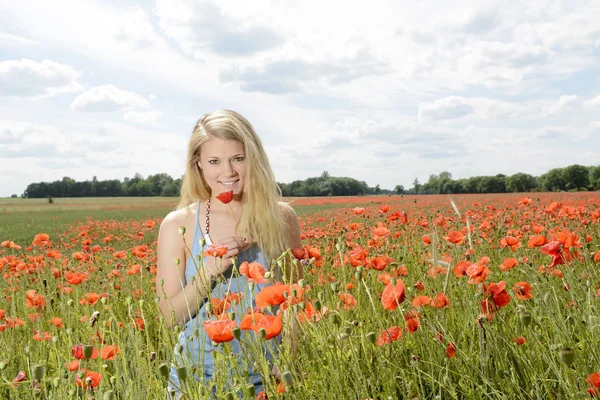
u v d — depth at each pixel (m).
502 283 2.10
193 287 2.22
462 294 2.87
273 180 2.46
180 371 1.65
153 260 5.36
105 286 4.16
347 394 1.78
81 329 3.21
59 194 109.19
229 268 2.34
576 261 3.11
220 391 1.79
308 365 2.02
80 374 1.98
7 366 2.73
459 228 5.45
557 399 1.77
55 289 4.11
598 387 1.63
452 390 1.82
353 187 91.50
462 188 99.88
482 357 1.99
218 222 2.43
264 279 1.93
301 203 41.41
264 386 1.85
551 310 2.25
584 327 2.20
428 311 2.41
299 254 2.46
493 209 7.44
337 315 1.82
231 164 2.37
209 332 1.65
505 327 2.28
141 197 99.38
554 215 5.80
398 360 2.14
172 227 2.46
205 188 2.61
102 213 41.12
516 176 95.12
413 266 3.90
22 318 3.95
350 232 5.23
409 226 5.68
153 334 2.97
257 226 2.40
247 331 1.90
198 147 2.43
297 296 1.89
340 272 3.45
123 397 1.96
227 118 2.37
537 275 2.76
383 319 2.51
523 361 2.00
